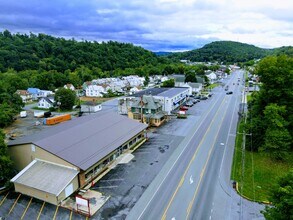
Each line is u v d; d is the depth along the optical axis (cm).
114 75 15950
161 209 2395
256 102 4203
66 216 2330
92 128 3831
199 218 2256
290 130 3684
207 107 7031
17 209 2456
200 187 2784
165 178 2998
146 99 5488
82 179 2836
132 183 2894
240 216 2275
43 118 6706
